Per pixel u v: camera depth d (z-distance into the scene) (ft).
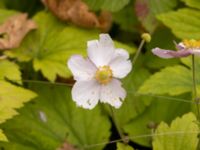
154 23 2.71
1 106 2.19
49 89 2.52
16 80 2.35
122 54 2.02
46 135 2.40
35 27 2.63
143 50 2.81
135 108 2.52
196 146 2.15
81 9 2.62
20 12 2.82
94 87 2.02
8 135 2.36
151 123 2.37
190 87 2.37
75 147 2.39
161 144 2.16
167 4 2.75
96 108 2.48
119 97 2.02
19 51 2.58
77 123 2.46
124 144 2.18
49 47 2.60
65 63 2.50
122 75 2.02
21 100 2.23
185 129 2.16
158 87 2.36
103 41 2.02
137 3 2.72
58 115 2.46
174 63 2.67
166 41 2.74
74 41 2.60
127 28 2.81
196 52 2.02
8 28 2.61
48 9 2.73
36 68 2.47
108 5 2.72
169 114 2.50
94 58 2.02
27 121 2.41
